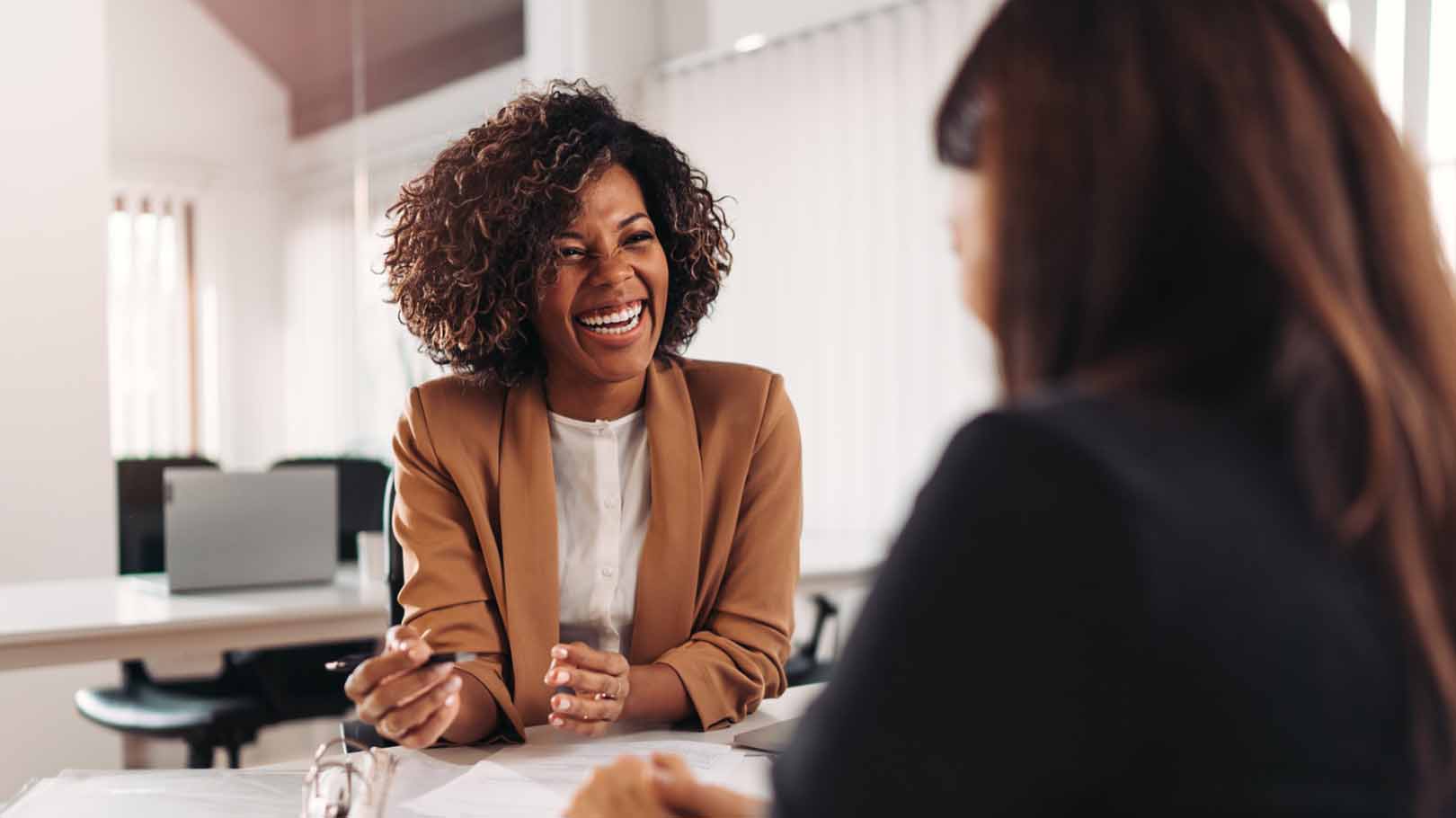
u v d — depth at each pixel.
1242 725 0.48
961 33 3.71
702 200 1.55
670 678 1.35
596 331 1.42
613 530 1.47
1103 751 0.49
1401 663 0.52
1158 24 0.56
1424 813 0.52
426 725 1.19
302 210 5.42
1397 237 0.58
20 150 3.22
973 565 0.50
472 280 1.44
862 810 0.51
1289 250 0.53
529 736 1.33
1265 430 0.54
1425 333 0.57
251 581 2.50
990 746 0.49
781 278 4.33
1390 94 2.77
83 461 3.29
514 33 5.01
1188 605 0.48
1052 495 0.50
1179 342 0.55
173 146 5.21
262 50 5.32
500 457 1.46
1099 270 0.56
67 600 2.39
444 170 1.48
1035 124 0.57
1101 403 0.53
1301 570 0.51
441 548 1.41
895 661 0.51
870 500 4.04
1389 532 0.53
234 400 5.35
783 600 1.49
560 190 1.39
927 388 3.86
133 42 5.12
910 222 3.89
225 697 2.84
